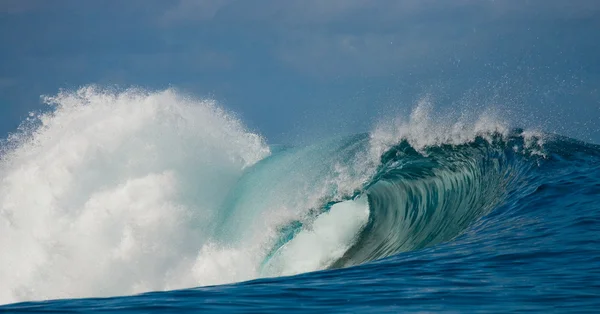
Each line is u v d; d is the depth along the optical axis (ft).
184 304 78.54
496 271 92.12
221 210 205.16
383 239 166.50
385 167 184.75
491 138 185.78
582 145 178.70
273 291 84.99
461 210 162.40
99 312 75.77
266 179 204.33
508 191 155.43
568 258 96.89
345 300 78.74
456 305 73.82
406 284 86.74
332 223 173.37
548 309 70.44
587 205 134.92
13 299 200.13
